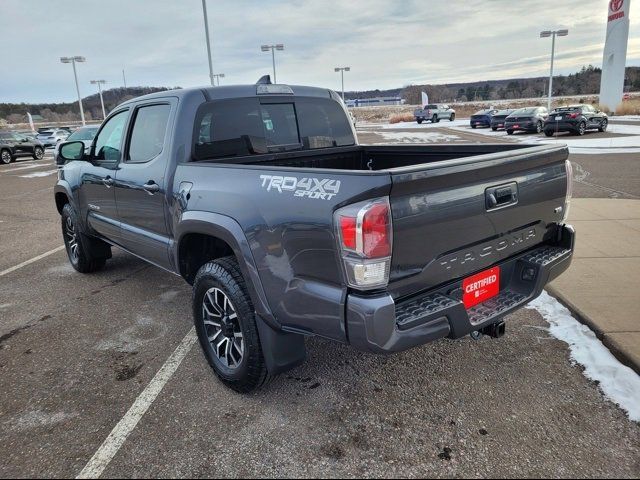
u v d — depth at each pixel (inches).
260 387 118.6
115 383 128.0
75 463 98.2
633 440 100.2
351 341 90.3
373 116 2760.8
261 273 104.6
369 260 85.0
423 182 88.3
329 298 91.8
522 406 112.3
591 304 158.9
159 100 145.0
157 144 144.9
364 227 83.9
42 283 211.9
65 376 132.4
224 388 124.0
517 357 133.9
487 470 93.3
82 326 165.0
